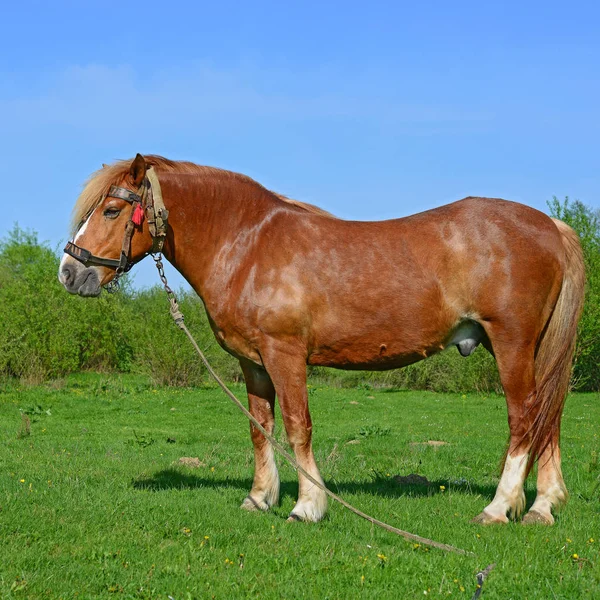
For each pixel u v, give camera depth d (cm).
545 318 528
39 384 2164
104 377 2561
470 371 2331
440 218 531
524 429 516
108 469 777
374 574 406
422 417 1605
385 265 519
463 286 518
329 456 898
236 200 545
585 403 2002
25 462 817
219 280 536
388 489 684
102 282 539
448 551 446
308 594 374
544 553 441
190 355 2248
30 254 3825
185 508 546
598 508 579
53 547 448
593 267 2475
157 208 532
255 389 574
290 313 514
